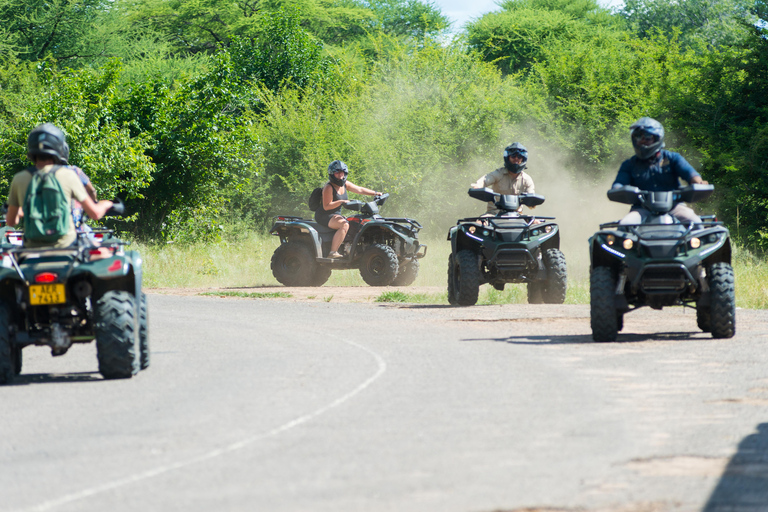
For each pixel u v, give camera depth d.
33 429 15.52
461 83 85.06
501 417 15.51
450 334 26.66
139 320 21.66
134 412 16.62
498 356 22.19
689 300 25.36
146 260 59.03
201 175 71.38
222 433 14.76
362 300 39.50
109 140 62.41
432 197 77.31
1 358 19.97
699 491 11.31
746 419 15.10
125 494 11.57
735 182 60.50
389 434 14.47
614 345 23.78
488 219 34.62
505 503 10.94
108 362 20.05
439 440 14.02
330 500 11.14
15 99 69.62
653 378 18.89
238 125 75.19
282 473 12.35
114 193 62.88
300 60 106.44
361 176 77.62
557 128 75.56
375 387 18.47
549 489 11.45
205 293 44.28
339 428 14.94
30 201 20.06
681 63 73.69
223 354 23.78
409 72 87.81
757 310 32.16
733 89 64.00
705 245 24.00
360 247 48.81
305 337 26.72
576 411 15.88
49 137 20.50
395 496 11.26
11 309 20.42
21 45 120.19
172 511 10.87
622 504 10.85
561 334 26.25
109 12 132.62
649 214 24.78
